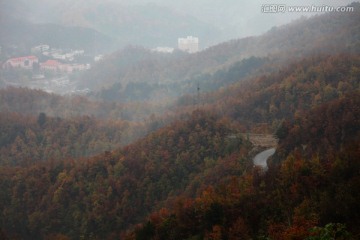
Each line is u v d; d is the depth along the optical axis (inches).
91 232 4626.0
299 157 3235.7
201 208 2982.3
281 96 6850.4
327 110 4156.0
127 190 4758.9
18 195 5442.9
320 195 2573.8
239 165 3973.9
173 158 5147.6
